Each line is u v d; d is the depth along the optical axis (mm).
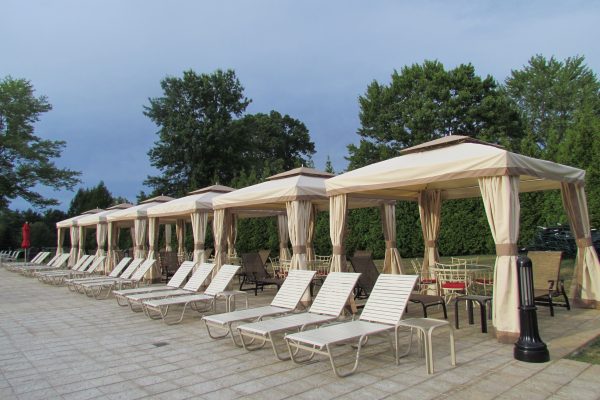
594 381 4008
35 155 29531
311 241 12508
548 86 35125
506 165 5449
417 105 25000
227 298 7457
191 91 31516
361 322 5098
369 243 17922
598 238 12570
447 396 3730
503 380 4090
